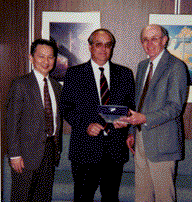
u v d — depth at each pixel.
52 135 1.68
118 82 1.64
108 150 1.56
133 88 1.75
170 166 1.56
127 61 2.31
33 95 1.56
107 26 2.29
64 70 2.33
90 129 1.47
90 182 1.57
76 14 2.28
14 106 1.51
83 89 1.57
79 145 1.54
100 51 1.60
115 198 1.66
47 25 2.30
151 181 1.71
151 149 1.55
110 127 1.56
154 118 1.45
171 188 1.58
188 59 2.25
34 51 1.66
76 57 2.32
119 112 1.40
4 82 2.40
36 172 1.62
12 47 2.36
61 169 2.24
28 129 1.56
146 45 1.68
